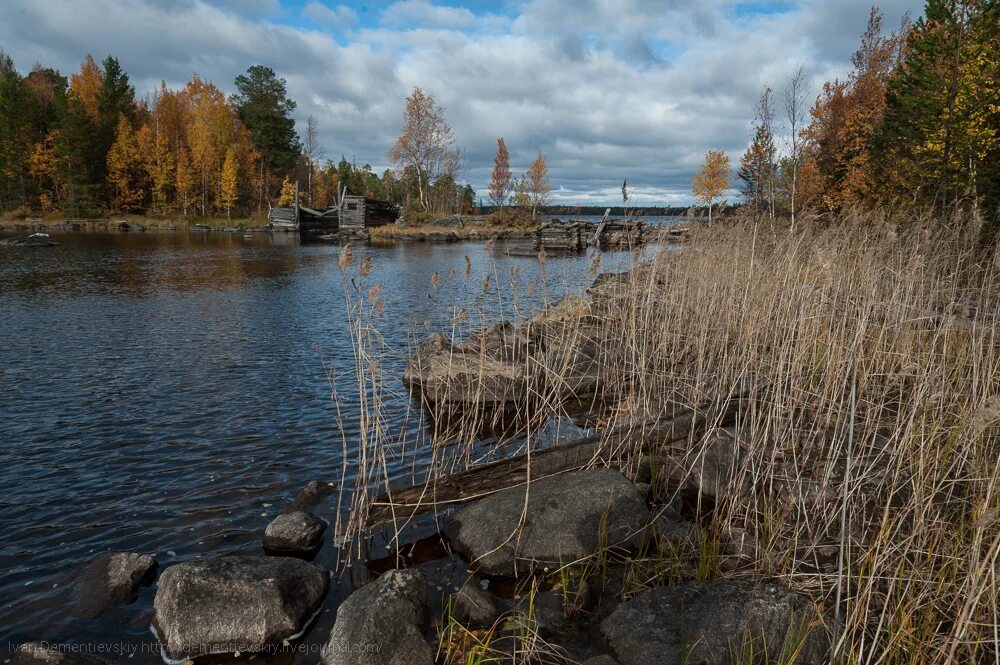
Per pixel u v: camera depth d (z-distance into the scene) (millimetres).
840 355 6770
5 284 21359
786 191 25703
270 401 9266
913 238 9047
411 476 6676
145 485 6402
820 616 3568
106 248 38750
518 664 3799
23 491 6246
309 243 49500
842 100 33156
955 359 6539
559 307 12008
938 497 4875
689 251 11484
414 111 71438
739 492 5332
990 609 3545
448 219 65562
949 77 20203
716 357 9055
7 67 81875
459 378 9156
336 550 5254
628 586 4570
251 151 84375
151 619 4281
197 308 17766
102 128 73750
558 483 5609
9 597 4504
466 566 5027
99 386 9930
